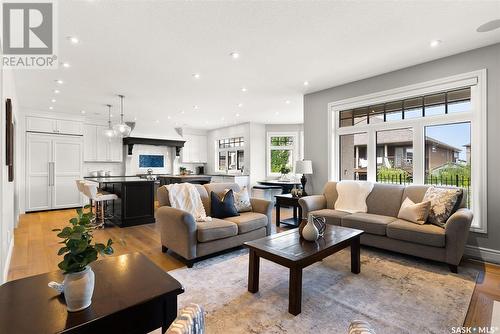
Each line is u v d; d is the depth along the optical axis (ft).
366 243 11.10
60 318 3.51
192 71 12.64
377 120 14.05
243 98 17.70
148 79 13.69
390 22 8.48
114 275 4.78
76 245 3.67
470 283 8.13
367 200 12.93
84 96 16.81
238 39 9.50
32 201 20.39
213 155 31.86
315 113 16.31
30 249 11.64
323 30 8.93
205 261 10.14
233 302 7.07
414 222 10.27
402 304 6.91
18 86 14.56
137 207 16.58
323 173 15.92
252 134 27.07
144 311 4.07
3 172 8.24
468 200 10.97
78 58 10.94
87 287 3.72
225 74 13.11
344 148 15.53
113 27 8.55
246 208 12.85
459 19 8.34
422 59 11.50
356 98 14.32
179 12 7.79
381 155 13.89
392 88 12.91
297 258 6.59
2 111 8.05
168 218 10.41
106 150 25.20
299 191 15.94
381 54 10.93
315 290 7.71
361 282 8.23
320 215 12.64
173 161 30.45
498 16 8.17
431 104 12.12
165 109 20.85
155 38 9.33
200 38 9.39
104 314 3.62
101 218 16.72
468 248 10.51
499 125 9.96
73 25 8.39
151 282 4.52
